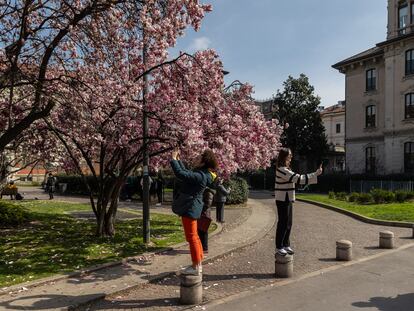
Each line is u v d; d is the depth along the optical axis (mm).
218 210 13930
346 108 41344
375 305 5547
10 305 5535
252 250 9578
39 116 9023
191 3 8688
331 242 10438
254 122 10648
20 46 8656
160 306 5660
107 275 7121
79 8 9148
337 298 5844
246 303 5668
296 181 7438
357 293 6070
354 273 7227
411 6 34688
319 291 6180
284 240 7551
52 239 10312
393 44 35406
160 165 11953
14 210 13117
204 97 9242
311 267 7738
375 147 38688
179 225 13273
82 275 7094
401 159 34969
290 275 7059
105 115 9328
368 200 21125
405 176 31125
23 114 11305
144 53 9383
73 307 5527
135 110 9289
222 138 9500
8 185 24562
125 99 8773
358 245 10008
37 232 11375
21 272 7121
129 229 12141
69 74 9656
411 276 7020
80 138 10359
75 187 31453
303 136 44812
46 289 6270
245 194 21797
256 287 6445
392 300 5754
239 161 10602
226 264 8094
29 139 12438
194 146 8312
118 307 5645
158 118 8852
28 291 6156
